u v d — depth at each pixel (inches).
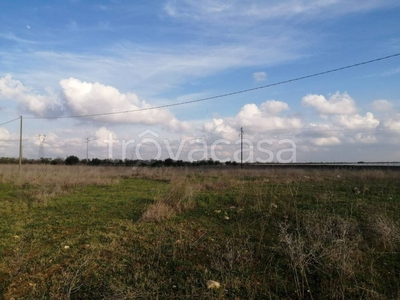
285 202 342.3
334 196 379.6
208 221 288.2
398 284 168.4
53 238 248.4
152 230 263.6
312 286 170.7
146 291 160.7
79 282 171.2
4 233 262.1
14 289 166.2
